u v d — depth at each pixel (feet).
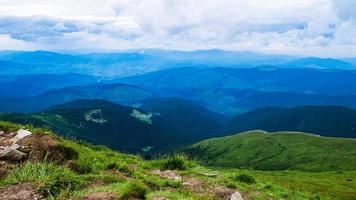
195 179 75.92
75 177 57.00
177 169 86.99
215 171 88.63
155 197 52.49
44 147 68.80
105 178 59.57
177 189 66.08
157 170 85.56
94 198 48.08
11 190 47.93
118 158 93.56
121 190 51.37
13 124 94.84
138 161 95.96
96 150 104.68
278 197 73.77
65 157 69.31
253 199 68.13
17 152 64.64
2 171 56.70
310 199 84.69
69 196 47.83
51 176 51.31
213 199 62.69
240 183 78.64
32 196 46.42
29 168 53.01
